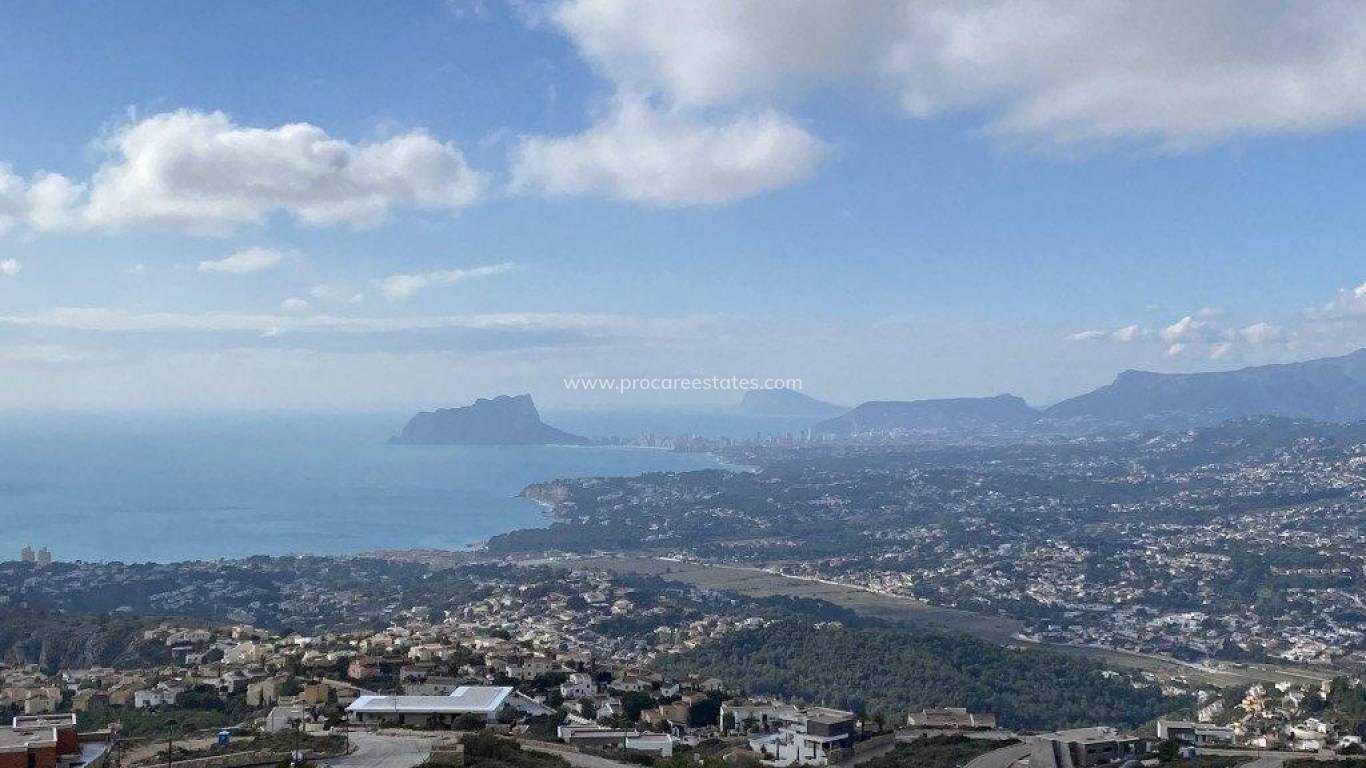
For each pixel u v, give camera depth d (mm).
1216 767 120000
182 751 113438
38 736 98312
